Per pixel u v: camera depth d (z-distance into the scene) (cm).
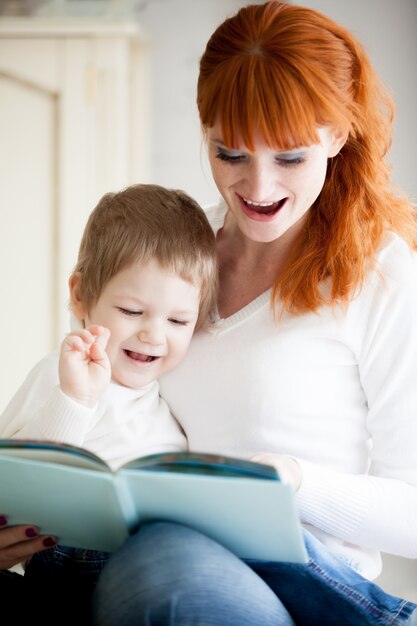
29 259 346
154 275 149
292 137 133
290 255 154
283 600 126
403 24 334
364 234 148
